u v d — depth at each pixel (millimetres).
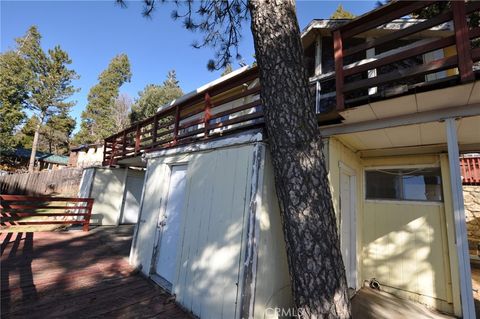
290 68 2277
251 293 2422
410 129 2945
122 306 2953
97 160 18375
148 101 22938
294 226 2025
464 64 2059
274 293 2678
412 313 3213
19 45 21266
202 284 2949
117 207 8836
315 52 5309
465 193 6887
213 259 2900
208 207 3197
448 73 3953
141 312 2857
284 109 2205
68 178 14836
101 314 2723
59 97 22828
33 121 21656
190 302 3035
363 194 4367
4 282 3334
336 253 2008
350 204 4074
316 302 1871
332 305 1866
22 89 20375
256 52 2510
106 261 4594
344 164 3689
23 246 5129
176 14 3785
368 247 4168
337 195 3363
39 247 5145
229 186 2971
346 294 1965
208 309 2775
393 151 4066
